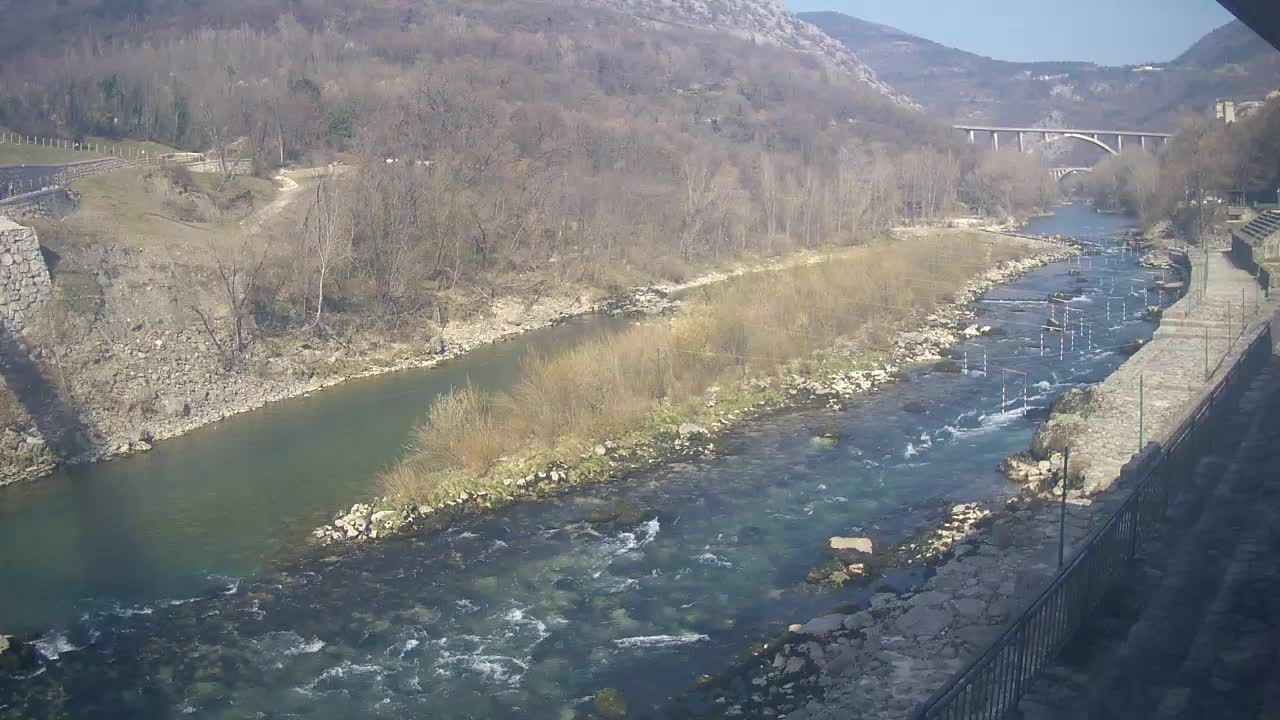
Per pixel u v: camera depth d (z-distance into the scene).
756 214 140.75
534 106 161.00
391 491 51.72
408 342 85.75
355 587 43.00
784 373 73.50
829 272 93.19
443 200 105.38
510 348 86.56
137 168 106.19
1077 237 154.38
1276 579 31.83
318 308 81.94
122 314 73.31
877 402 68.56
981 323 92.69
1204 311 82.69
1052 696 26.00
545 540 47.22
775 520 48.72
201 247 85.50
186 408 67.25
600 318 99.00
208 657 37.72
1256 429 49.44
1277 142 139.50
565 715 33.31
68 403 62.94
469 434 56.56
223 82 148.38
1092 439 53.62
